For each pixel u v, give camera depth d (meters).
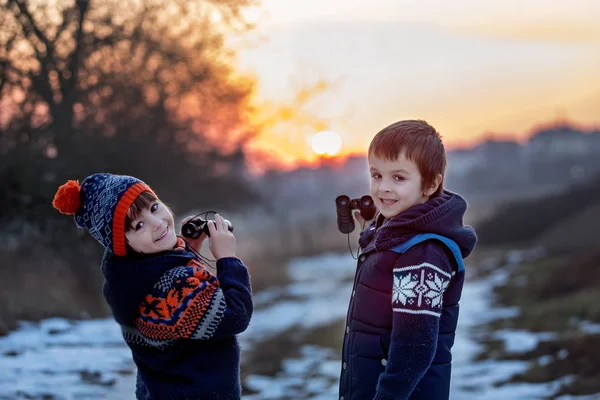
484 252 27.09
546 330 9.40
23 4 9.76
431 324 2.20
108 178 2.42
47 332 6.53
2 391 4.48
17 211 9.90
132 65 12.01
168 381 2.37
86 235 10.43
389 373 2.18
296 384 7.85
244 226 32.12
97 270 11.35
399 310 2.22
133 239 2.35
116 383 4.96
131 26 11.40
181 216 15.89
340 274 25.69
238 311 2.36
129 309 2.35
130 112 12.41
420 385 2.32
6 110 10.34
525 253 22.64
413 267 2.24
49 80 10.38
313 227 44.19
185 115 14.20
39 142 10.36
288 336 11.04
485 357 8.46
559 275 12.96
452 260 2.31
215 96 13.88
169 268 2.35
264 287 20.94
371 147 2.41
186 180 15.12
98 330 6.96
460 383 7.32
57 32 10.46
